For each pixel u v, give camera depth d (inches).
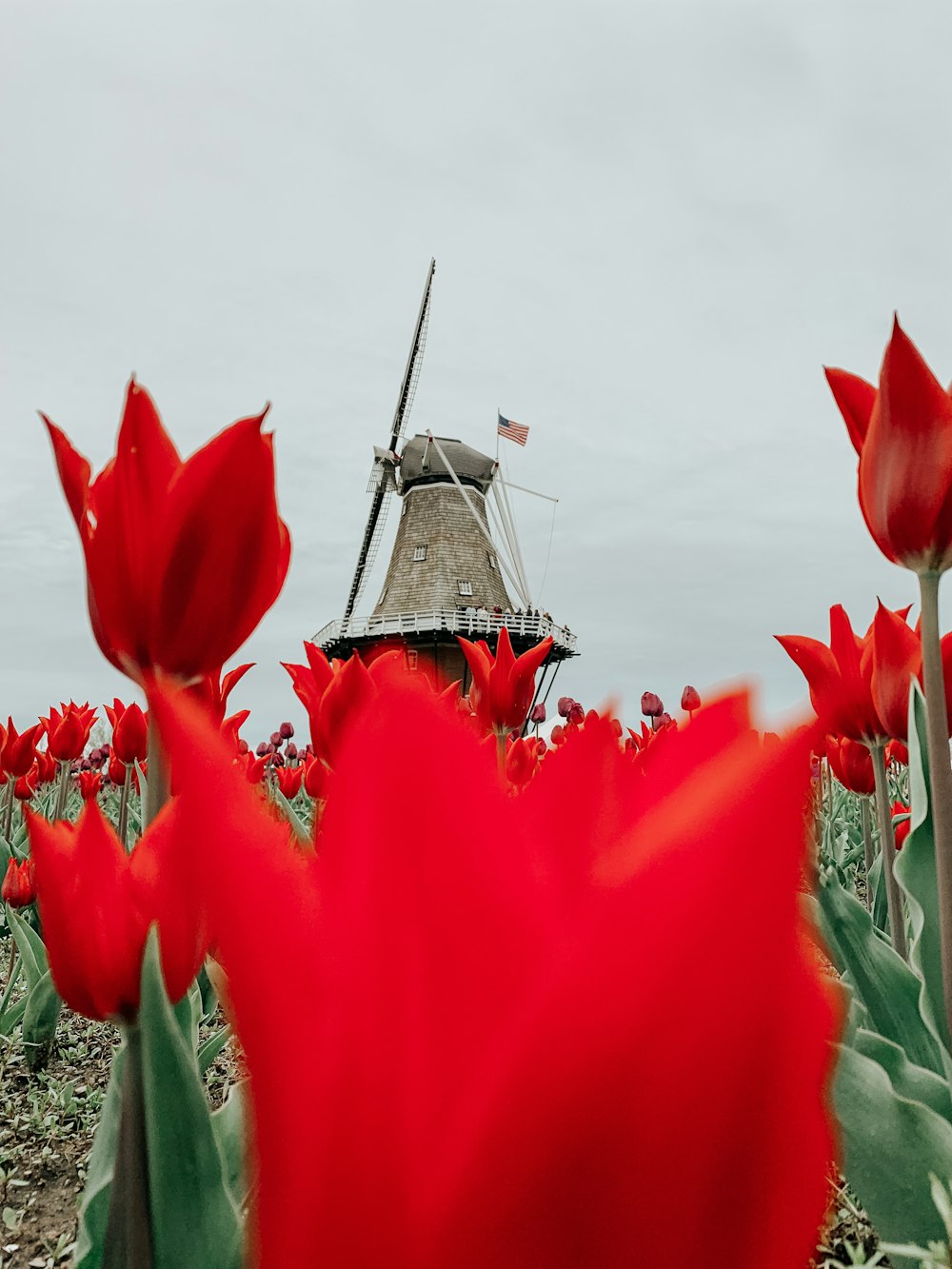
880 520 70.9
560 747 10.3
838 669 107.6
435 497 1352.1
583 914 7.7
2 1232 110.7
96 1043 177.6
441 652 1234.6
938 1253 36.5
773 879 7.3
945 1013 75.4
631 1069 7.4
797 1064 7.6
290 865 8.3
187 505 32.1
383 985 7.7
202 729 8.3
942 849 69.4
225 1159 51.9
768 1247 7.6
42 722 271.9
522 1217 7.5
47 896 35.2
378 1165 7.6
